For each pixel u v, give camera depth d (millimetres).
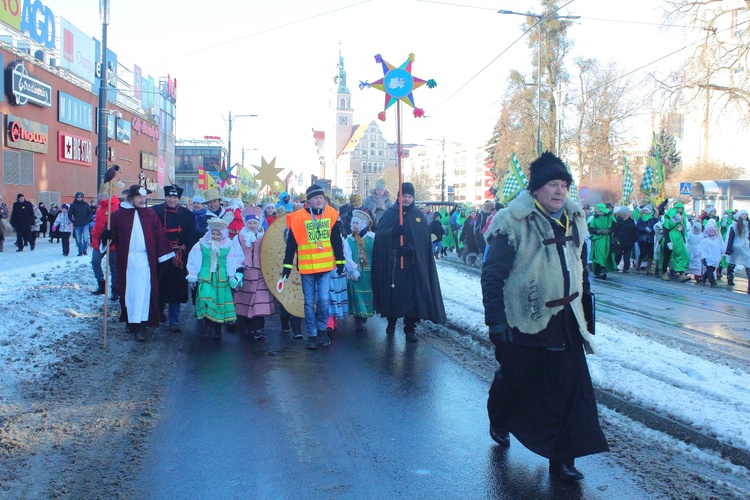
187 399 5863
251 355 7660
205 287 8398
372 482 4125
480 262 21234
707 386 5719
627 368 6547
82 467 4348
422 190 102938
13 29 29859
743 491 3969
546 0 38656
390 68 8578
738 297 13328
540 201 4074
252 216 8773
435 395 6004
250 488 4039
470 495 3938
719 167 44062
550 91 38938
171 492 3979
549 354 4043
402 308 8234
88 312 10016
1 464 4363
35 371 6504
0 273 13570
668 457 4539
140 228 8203
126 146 47500
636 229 18703
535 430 4156
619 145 40000
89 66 39812
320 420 5309
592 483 4105
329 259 8023
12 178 30281
